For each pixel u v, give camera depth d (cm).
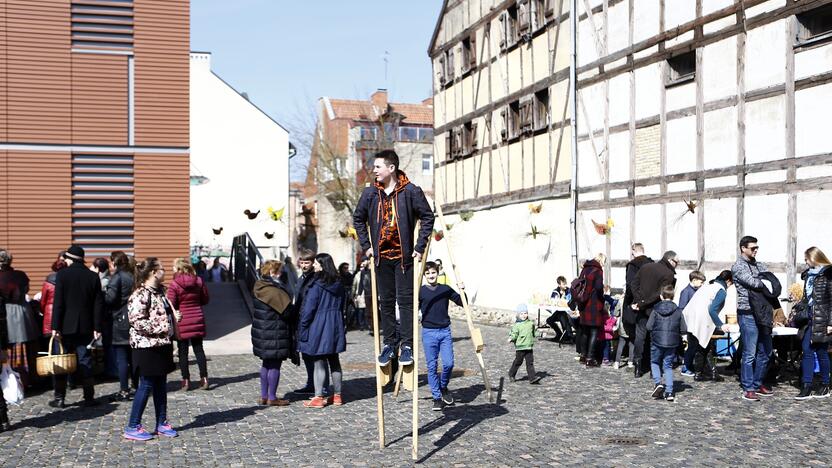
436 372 962
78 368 1034
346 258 4797
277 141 4203
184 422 924
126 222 1619
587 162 1959
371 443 800
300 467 709
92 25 1608
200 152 4116
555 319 1717
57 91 1579
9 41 1549
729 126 1477
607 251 1867
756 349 1023
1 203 1539
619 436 814
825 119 1268
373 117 4628
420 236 801
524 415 928
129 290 1117
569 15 2034
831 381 1119
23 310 1100
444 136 2955
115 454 771
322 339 995
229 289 2308
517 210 2364
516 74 2375
